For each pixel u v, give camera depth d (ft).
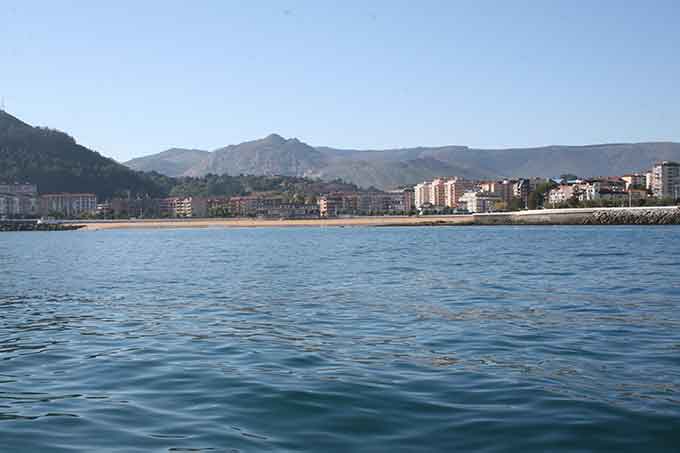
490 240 376.48
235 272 166.09
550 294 106.52
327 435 37.35
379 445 35.58
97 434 38.14
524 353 59.82
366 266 180.24
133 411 42.88
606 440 35.86
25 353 63.87
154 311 94.38
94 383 50.90
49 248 362.33
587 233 469.16
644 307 89.92
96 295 117.29
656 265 164.25
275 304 100.22
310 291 118.11
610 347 62.03
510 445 35.32
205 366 56.34
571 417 39.78
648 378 49.49
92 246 388.57
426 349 62.64
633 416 39.78
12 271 180.45
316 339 69.21
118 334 74.54
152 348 65.51
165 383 50.34
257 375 52.39
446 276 143.64
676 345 62.54
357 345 65.31
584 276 137.18
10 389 49.34
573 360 56.44
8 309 98.94
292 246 342.44
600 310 87.51
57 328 79.61
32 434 38.27
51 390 48.91
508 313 85.97
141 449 35.50
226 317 87.20
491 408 41.98
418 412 41.42
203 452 34.86
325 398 44.93
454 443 35.76
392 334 71.51
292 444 35.91
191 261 218.59
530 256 211.82
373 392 46.39
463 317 83.20
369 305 97.04
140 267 192.44
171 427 39.32
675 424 38.17
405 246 315.58
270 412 41.93
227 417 41.06
